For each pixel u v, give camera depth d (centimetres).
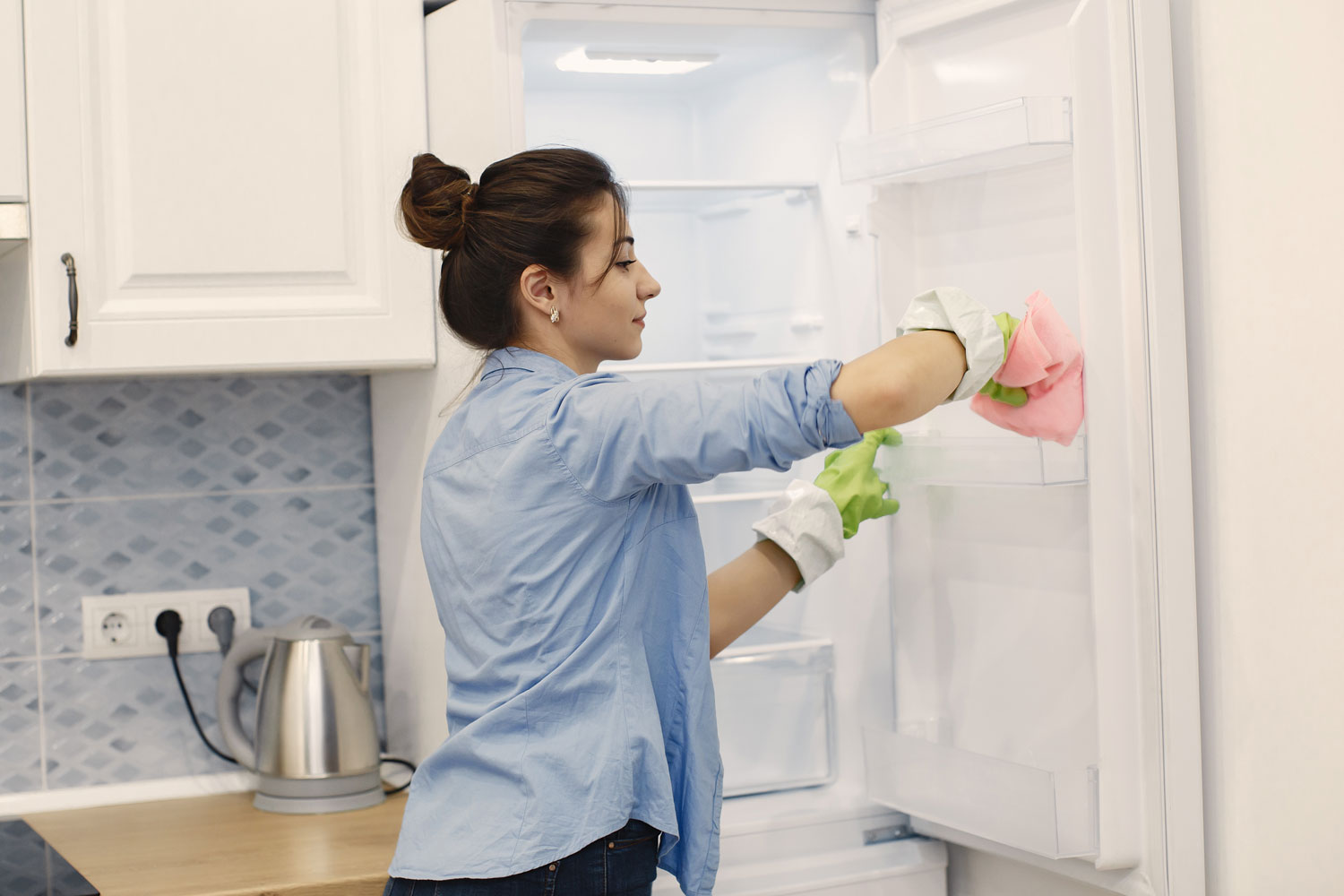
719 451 99
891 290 152
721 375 170
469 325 117
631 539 108
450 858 105
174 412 182
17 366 155
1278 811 130
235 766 183
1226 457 134
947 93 149
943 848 161
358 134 155
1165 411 129
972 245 147
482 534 108
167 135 148
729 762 168
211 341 150
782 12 155
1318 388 125
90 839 155
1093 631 129
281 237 152
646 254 189
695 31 157
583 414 104
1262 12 129
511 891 102
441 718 162
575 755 104
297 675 165
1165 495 129
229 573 185
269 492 187
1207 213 135
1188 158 137
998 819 134
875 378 103
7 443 174
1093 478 128
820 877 154
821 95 167
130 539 180
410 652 175
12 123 142
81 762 177
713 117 189
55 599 176
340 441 191
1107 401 128
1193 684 130
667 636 112
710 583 121
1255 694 132
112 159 147
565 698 105
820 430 100
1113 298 128
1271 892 131
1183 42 137
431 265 157
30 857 147
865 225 159
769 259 180
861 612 169
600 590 107
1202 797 136
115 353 147
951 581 154
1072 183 133
